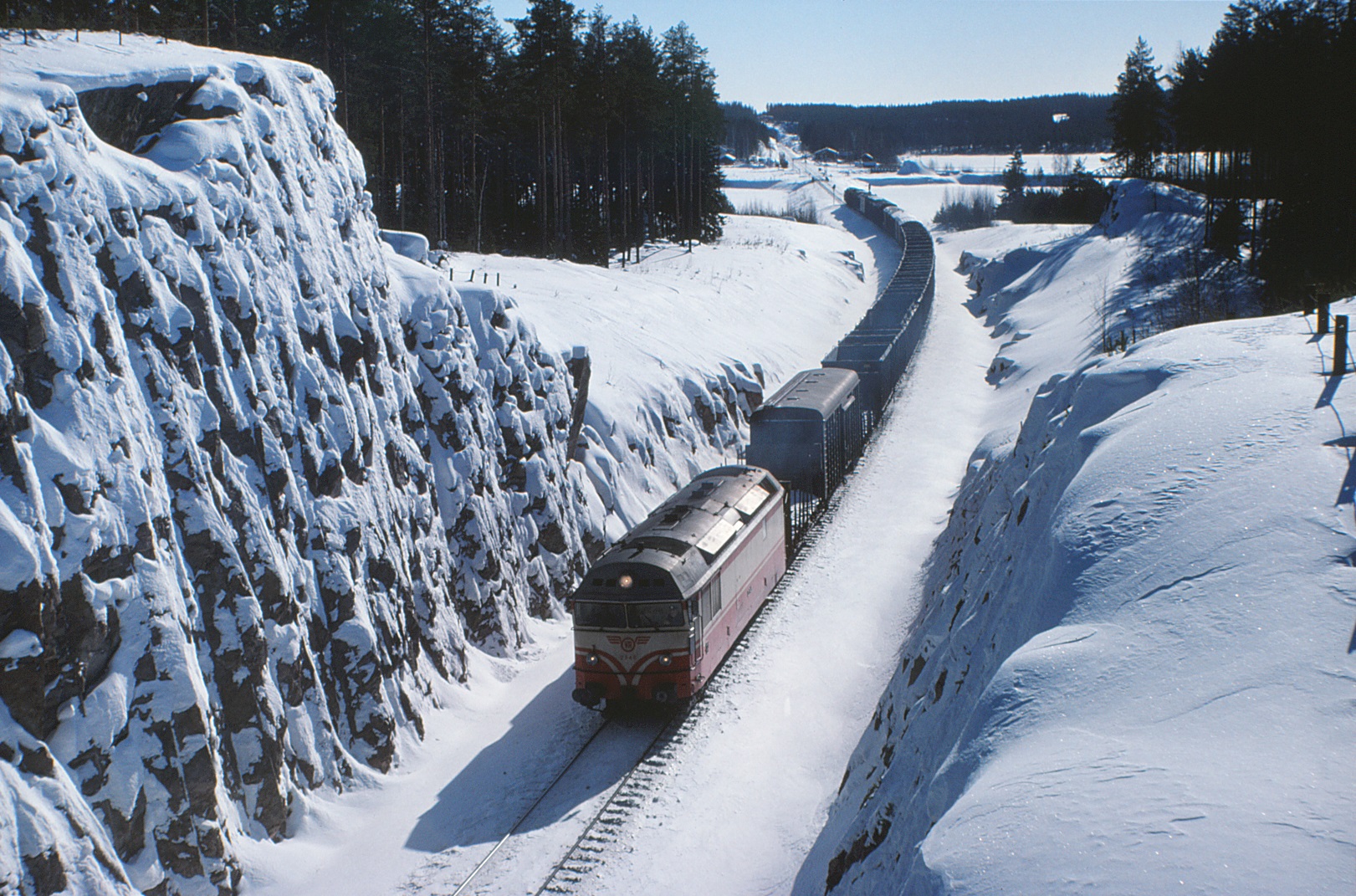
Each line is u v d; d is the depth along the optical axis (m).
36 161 12.21
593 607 17.33
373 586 17.19
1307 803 5.48
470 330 22.70
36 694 10.66
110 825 11.38
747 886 13.09
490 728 18.09
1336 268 35.53
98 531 11.66
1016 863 5.84
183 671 12.44
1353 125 39.34
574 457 26.48
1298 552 8.04
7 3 18.27
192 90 16.33
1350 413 10.12
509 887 13.09
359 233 20.05
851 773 14.16
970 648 11.49
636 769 15.99
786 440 28.89
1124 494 10.13
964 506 23.44
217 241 15.23
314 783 14.91
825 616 22.33
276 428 15.70
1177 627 7.78
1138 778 6.18
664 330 39.72
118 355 12.69
